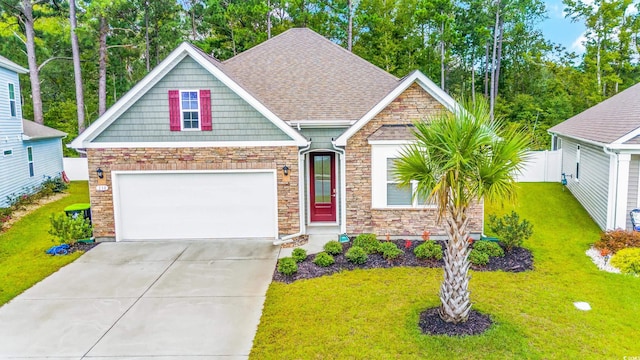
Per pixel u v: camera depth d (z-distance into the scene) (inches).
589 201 627.5
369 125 518.0
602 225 547.8
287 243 512.1
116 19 1288.1
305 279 394.3
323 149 568.1
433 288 362.0
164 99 514.9
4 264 458.0
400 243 499.2
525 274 394.0
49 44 1328.7
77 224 511.8
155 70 501.7
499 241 492.1
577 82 1391.5
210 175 529.7
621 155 494.9
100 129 515.2
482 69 1630.2
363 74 652.1
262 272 417.7
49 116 1448.1
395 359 253.8
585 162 660.1
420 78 502.3
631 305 326.0
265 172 526.6
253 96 509.7
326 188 590.9
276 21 1487.5
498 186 257.8
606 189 531.8
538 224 583.8
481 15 1483.8
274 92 617.0
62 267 442.3
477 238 507.8
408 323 296.2
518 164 297.9
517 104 1419.8
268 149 521.3
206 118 516.1
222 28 1424.7
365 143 518.0
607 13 1311.5
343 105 590.9
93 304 350.3
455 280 285.7
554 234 533.3
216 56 1453.0
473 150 258.4
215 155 523.5
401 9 1471.5
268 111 510.0
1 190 687.7
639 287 360.8
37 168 821.9
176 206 534.0
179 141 521.0
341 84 632.4
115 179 524.1
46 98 1562.5
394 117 516.4
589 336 278.2
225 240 533.0
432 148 268.8
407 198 514.3
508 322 295.0
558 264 421.4
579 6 1369.3
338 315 314.8
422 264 427.2
